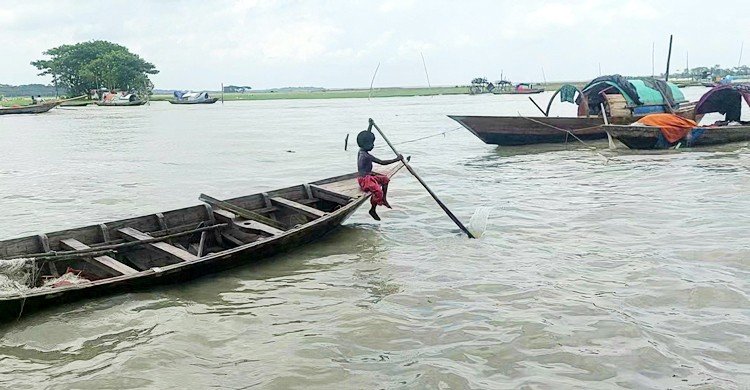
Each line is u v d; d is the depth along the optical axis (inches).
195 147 1172.5
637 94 927.0
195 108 3636.8
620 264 347.6
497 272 343.6
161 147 1186.6
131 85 4756.4
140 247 364.2
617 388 214.1
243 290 322.3
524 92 4468.5
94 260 327.9
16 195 660.7
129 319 282.5
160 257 371.6
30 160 996.6
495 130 896.3
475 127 885.2
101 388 221.5
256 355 246.5
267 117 2415.1
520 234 424.2
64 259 323.3
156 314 289.0
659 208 482.9
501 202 534.6
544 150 904.3
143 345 256.7
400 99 4783.5
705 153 803.4
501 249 390.3
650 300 292.4
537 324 267.6
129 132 1635.1
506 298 302.0
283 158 960.9
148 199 618.8
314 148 1112.8
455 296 307.4
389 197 571.2
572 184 612.4
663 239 394.9
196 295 314.8
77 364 240.5
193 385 222.7
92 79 4628.4
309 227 382.6
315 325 275.7
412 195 580.1
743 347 242.2
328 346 253.0
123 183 728.3
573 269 343.3
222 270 343.9
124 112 3046.3
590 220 454.3
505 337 257.1
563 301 294.8
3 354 249.4
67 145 1262.3
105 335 266.5
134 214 549.6
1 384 224.7
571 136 944.9
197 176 774.5
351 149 1080.2
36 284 316.2
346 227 458.3
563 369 228.7
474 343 252.4
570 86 979.9
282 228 402.0
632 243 389.7
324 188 476.1
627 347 243.9
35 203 611.8
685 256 356.2
